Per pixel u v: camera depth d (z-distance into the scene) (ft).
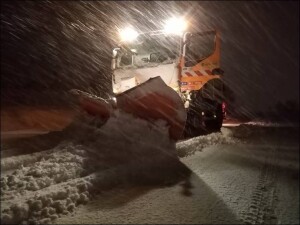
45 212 9.57
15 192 10.90
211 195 11.83
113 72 26.78
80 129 17.63
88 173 12.93
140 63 26.05
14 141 19.26
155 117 16.80
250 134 28.22
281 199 12.33
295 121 57.47
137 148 15.12
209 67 25.18
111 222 9.34
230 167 16.02
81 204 10.53
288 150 22.12
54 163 13.29
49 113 36.04
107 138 15.66
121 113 16.70
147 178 13.24
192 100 24.44
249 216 10.36
